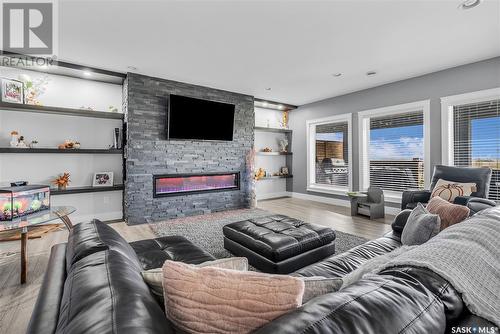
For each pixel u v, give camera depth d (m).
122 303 0.62
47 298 0.87
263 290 0.65
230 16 2.42
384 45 3.04
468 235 0.91
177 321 0.69
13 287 2.07
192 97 4.44
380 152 4.79
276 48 3.11
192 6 2.26
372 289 0.61
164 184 4.34
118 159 4.31
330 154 5.82
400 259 0.80
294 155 6.58
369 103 4.84
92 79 4.04
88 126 4.06
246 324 0.62
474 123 3.64
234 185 5.17
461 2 2.23
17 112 3.55
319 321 0.49
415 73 4.03
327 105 5.67
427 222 1.75
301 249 2.12
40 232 3.34
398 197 4.46
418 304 0.58
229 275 0.71
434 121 3.97
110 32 2.69
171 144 4.34
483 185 3.04
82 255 1.04
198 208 4.66
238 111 5.18
